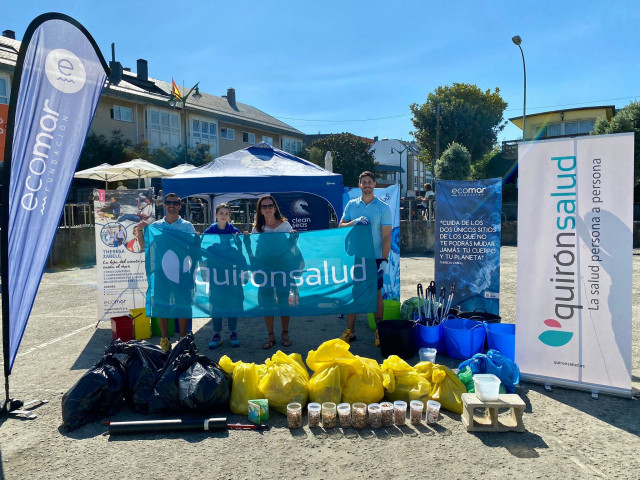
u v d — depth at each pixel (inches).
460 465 125.2
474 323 225.8
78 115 178.2
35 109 165.6
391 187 305.1
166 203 237.9
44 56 167.2
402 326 225.9
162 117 1270.9
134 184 1041.5
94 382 155.9
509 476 119.5
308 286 227.6
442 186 267.3
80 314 327.9
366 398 159.5
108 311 287.9
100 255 285.7
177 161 1189.1
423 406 158.7
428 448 135.0
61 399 167.5
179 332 262.1
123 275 289.0
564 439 138.9
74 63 175.9
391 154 2977.4
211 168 331.9
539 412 157.9
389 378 164.9
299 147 1897.1
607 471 121.3
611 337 168.7
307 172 330.3
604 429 144.9
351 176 1724.9
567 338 176.9
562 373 177.9
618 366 167.6
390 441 139.6
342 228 226.2
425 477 119.6
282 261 227.5
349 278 226.4
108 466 128.1
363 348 233.5
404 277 457.7
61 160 174.7
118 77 1194.6
